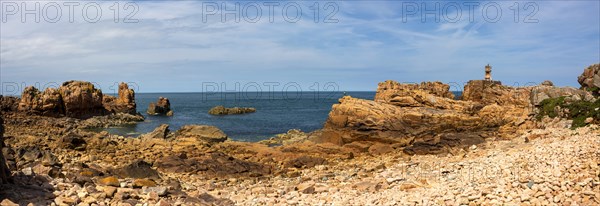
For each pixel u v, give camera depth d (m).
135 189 16.66
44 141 37.19
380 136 34.12
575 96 33.16
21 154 22.42
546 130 30.06
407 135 34.19
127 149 33.72
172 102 172.12
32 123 59.84
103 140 36.41
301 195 17.70
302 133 48.59
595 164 15.48
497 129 35.03
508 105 37.59
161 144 35.84
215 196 18.03
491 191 14.66
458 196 14.51
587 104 31.47
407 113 36.12
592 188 13.38
